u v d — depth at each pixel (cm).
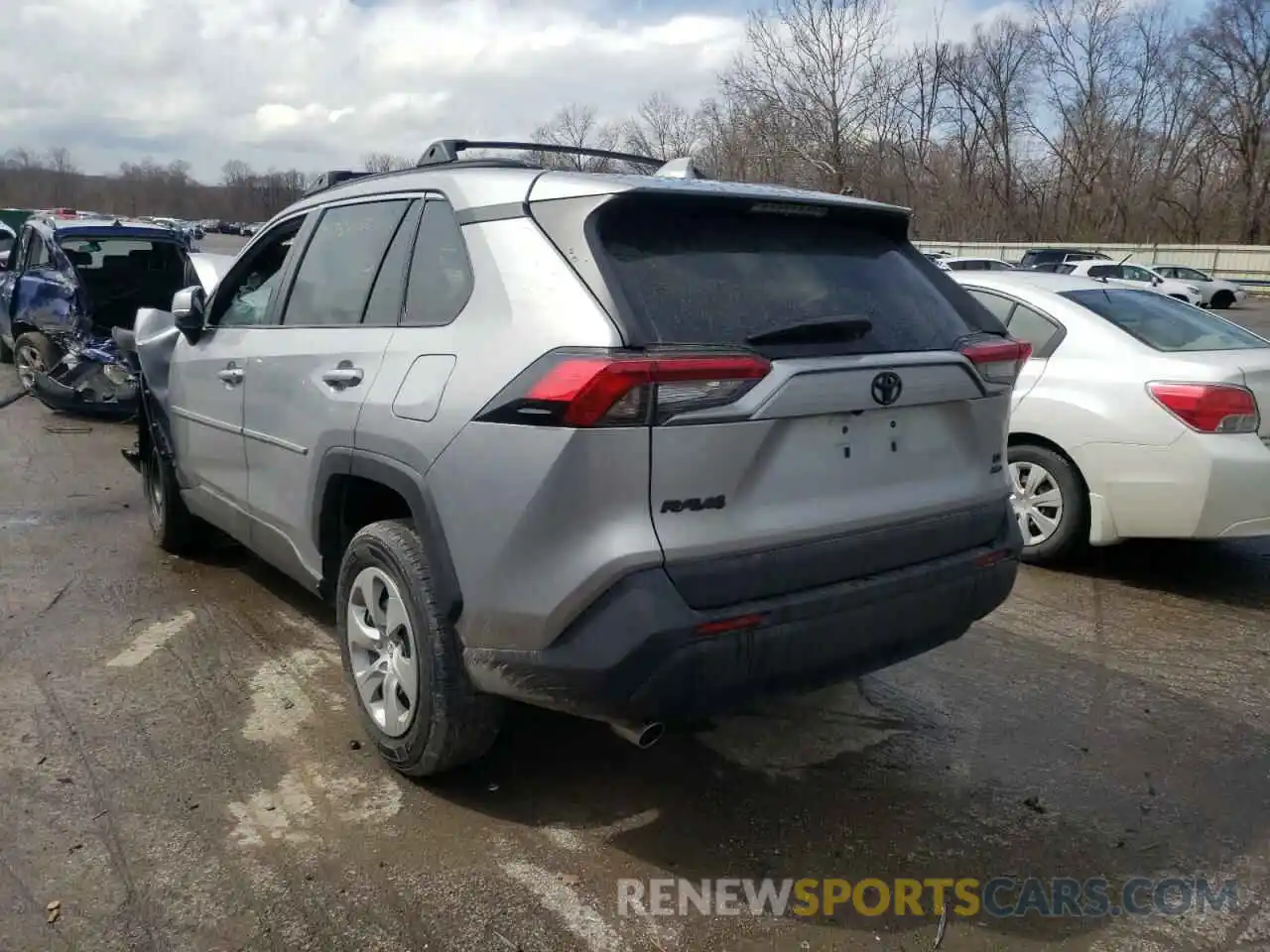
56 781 329
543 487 261
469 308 298
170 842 299
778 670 273
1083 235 5038
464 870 291
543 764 350
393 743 329
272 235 442
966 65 4931
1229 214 4988
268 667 418
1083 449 533
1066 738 380
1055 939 271
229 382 432
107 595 498
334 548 370
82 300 917
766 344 273
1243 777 354
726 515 266
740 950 263
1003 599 337
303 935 262
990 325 343
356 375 336
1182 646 470
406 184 351
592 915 274
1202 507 500
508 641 276
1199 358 515
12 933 259
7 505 662
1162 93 4947
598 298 264
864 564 292
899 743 373
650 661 255
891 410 297
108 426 934
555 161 387
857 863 301
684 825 316
